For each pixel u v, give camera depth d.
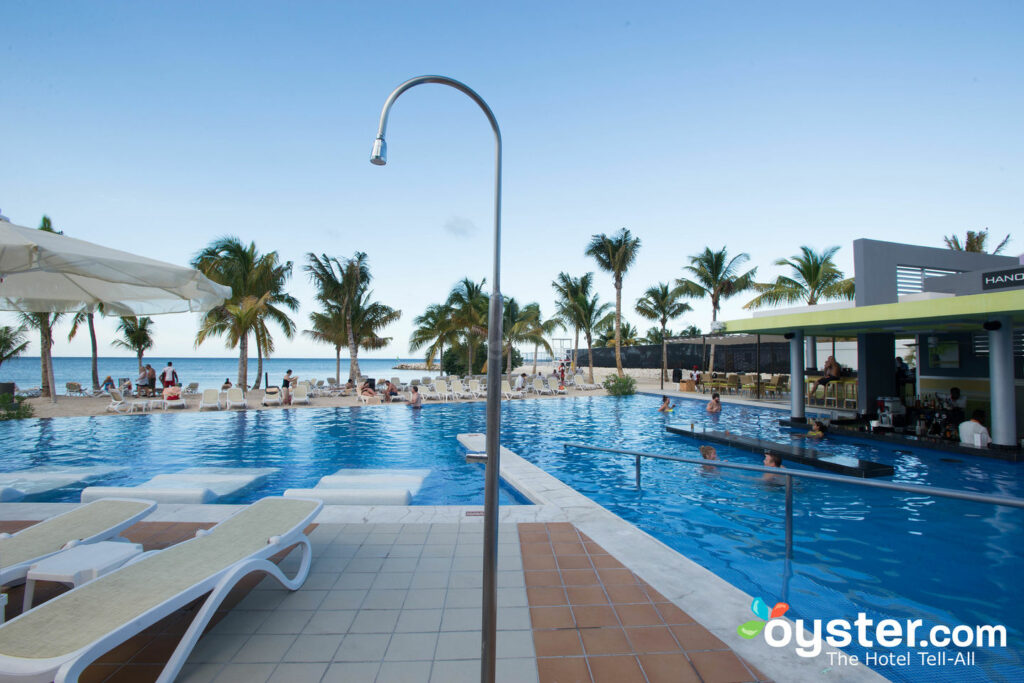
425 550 4.60
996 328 9.98
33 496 7.55
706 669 2.84
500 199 2.15
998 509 6.80
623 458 10.62
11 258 3.23
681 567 4.23
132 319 27.55
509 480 7.96
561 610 3.51
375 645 3.07
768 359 27.92
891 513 6.67
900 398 14.20
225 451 11.45
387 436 13.41
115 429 14.38
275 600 3.65
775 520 6.48
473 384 23.72
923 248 15.36
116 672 2.82
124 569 3.14
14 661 2.27
